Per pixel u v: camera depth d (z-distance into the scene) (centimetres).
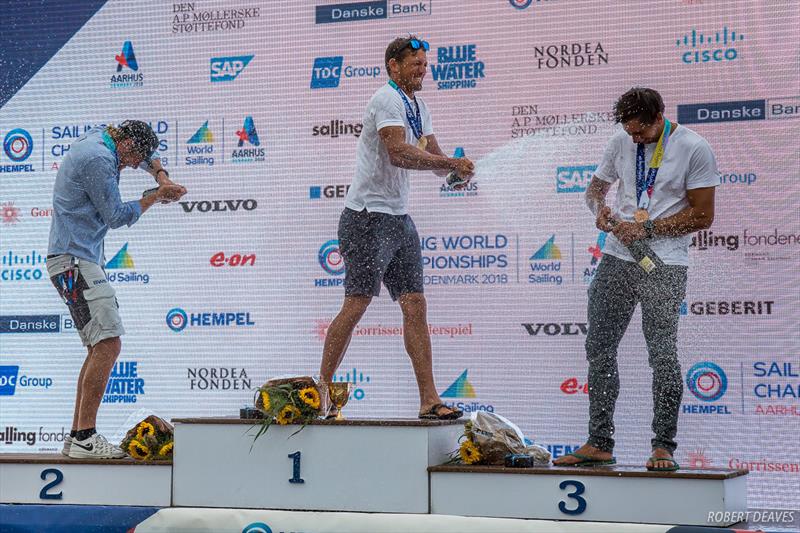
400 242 907
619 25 1048
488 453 812
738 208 1003
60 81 1200
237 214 1142
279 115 1138
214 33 1159
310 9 1134
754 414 988
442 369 1077
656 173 809
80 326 930
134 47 1182
